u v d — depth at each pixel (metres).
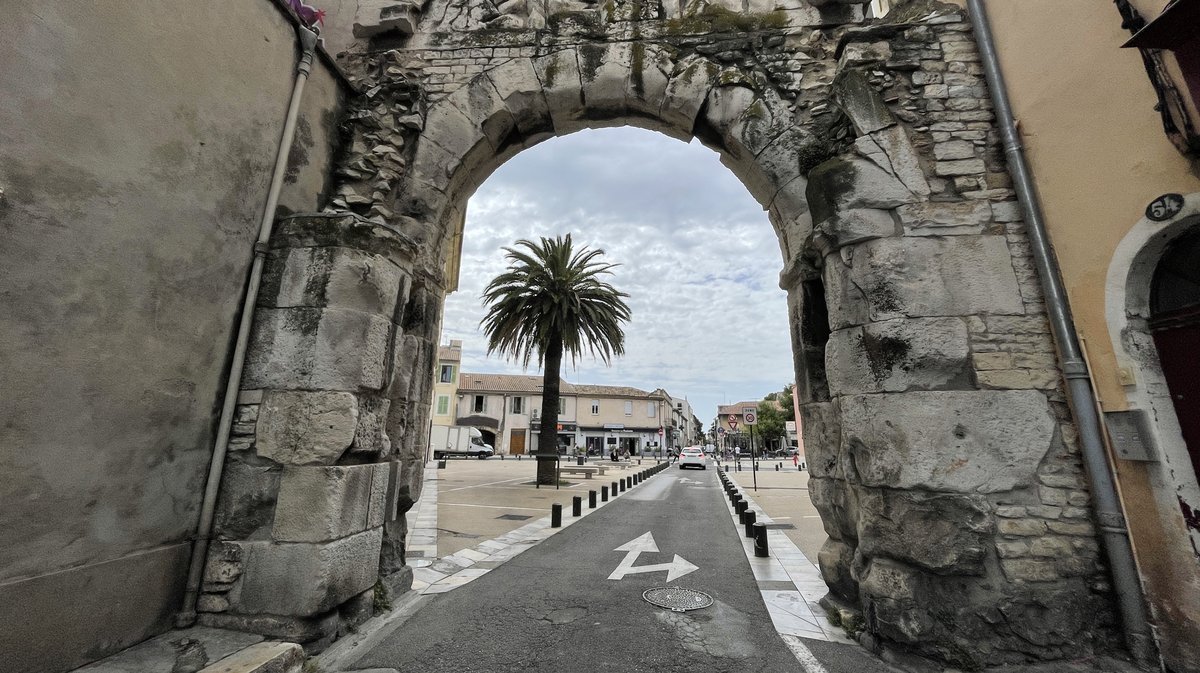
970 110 4.18
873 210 3.93
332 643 3.43
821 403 4.46
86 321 2.67
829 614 4.02
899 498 3.42
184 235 3.25
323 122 4.80
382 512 4.02
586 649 3.44
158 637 3.09
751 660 3.29
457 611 4.18
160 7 3.12
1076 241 3.46
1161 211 3.01
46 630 2.47
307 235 3.82
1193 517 2.86
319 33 4.96
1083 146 3.46
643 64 5.33
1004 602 3.21
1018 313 3.66
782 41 5.21
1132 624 3.05
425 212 5.08
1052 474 3.39
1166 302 3.09
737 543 7.17
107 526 2.80
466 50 5.57
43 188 2.47
